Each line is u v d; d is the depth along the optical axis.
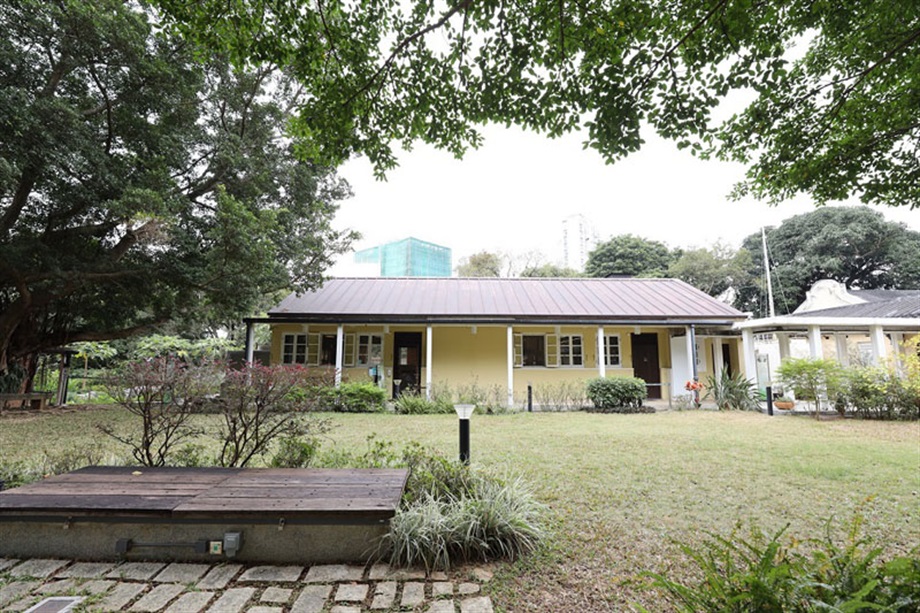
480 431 8.23
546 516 3.79
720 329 14.24
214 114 11.03
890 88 3.65
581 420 9.84
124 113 9.04
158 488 3.40
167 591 2.62
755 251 28.72
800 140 4.03
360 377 13.89
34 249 9.19
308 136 4.05
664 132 3.29
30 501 3.07
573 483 4.87
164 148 9.42
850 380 10.29
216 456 5.37
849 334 14.16
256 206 11.59
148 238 9.79
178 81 9.13
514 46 3.30
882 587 1.60
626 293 16.17
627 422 9.53
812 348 12.23
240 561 3.01
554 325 13.95
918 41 3.26
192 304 11.77
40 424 8.70
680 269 27.73
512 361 13.48
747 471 5.36
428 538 2.97
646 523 3.76
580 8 3.02
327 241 12.88
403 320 13.44
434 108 3.81
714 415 10.79
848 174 4.10
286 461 4.43
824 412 11.11
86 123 8.33
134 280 10.67
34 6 7.35
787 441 7.25
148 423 4.46
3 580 2.71
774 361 15.17
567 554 3.18
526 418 10.21
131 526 3.03
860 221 24.81
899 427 8.77
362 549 3.06
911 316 13.83
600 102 3.28
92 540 3.03
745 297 29.23
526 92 3.50
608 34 3.04
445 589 2.70
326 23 3.42
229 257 9.68
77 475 3.76
